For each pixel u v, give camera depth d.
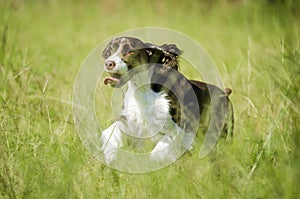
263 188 10.16
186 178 10.33
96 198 10.25
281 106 12.29
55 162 10.91
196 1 30.47
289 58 12.55
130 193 10.26
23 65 15.38
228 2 29.23
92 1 32.34
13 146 11.84
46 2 31.70
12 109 13.32
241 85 15.44
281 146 11.25
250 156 11.14
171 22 27.61
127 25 27.64
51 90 14.90
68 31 27.64
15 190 10.32
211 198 9.83
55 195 10.05
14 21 20.11
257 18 21.38
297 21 16.61
